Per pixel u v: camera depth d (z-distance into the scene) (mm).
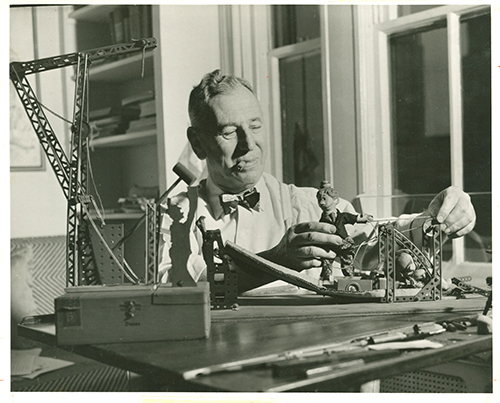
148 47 1416
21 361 2037
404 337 1081
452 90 1975
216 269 1430
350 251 1493
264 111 2607
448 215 1479
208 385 858
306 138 2500
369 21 2189
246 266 1457
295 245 1472
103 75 2793
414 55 2131
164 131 2459
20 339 2156
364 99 2189
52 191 2652
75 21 2770
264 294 1644
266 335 1150
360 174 2199
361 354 983
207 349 1054
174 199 1970
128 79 2871
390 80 2203
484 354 1611
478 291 1535
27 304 2262
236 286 1420
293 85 2551
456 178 1981
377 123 2201
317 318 1315
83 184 1383
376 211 2176
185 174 1307
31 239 2357
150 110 2584
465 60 1969
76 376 1906
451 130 1985
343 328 1189
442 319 1251
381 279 1499
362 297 1426
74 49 2760
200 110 1820
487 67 1906
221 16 2598
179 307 1137
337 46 2254
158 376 944
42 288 2311
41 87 2648
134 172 2893
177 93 2506
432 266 1448
